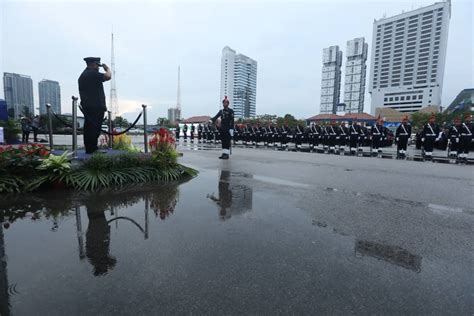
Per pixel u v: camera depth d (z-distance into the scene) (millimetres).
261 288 2010
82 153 6957
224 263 2359
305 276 2188
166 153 6082
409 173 7973
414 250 2729
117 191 4738
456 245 2871
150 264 2312
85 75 6496
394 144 27984
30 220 3289
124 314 1698
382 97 112375
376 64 113625
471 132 13461
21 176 4621
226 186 5395
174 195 4590
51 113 7465
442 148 18984
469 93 86062
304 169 8141
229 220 3441
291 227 3260
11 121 14742
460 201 4695
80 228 3070
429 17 98750
